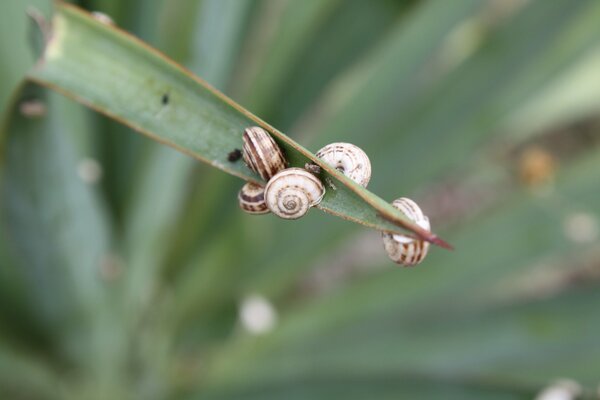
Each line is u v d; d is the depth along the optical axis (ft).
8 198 1.45
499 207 2.40
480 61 2.24
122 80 1.17
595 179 2.33
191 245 2.42
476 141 2.26
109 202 1.98
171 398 2.22
